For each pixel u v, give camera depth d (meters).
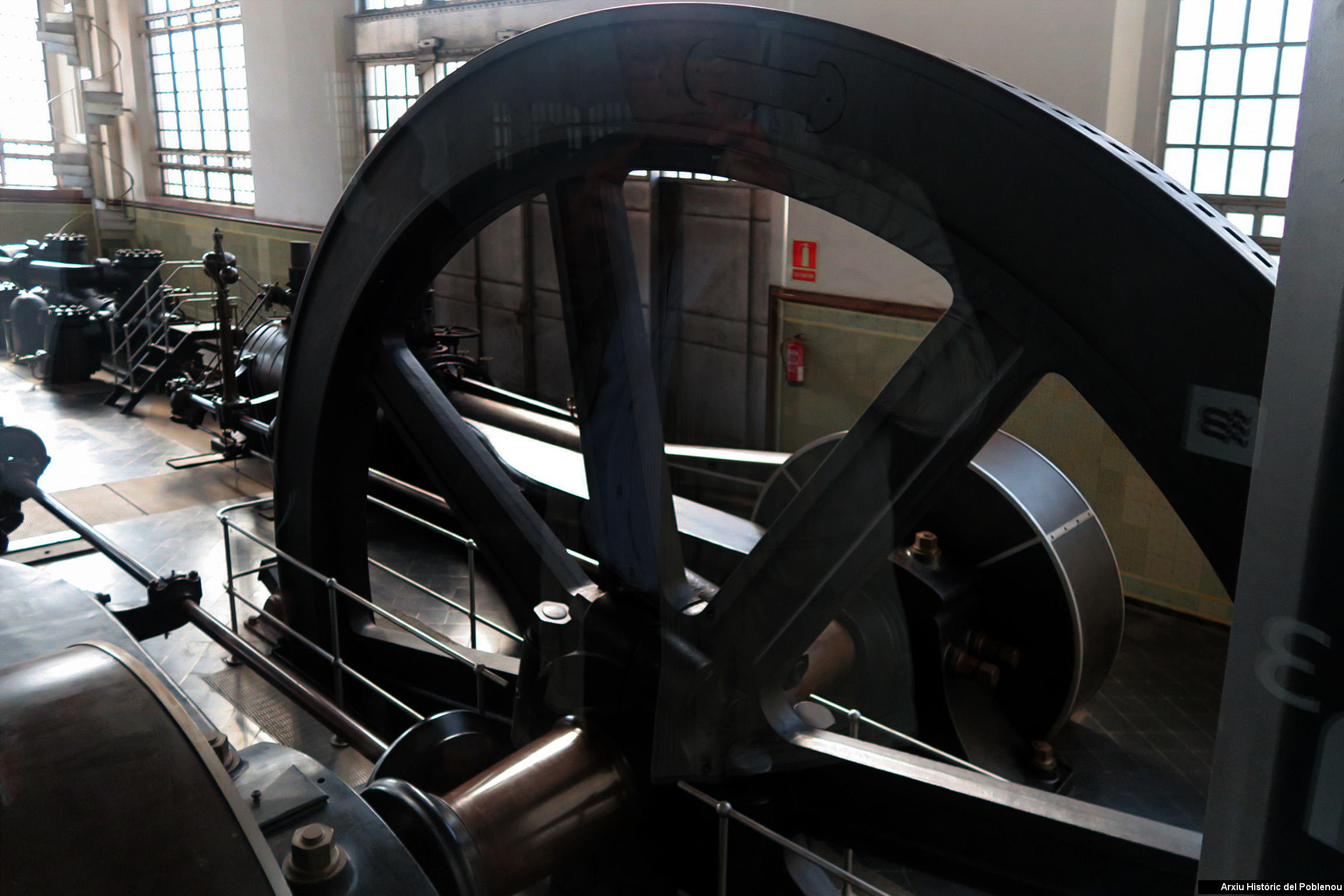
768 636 1.43
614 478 1.36
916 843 1.51
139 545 3.83
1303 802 0.49
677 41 1.48
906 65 1.26
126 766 0.85
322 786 1.22
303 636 2.91
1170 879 1.32
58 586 1.83
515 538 2.11
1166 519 2.21
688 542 1.64
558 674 1.57
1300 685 0.48
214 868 0.81
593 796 1.48
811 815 1.58
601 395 1.37
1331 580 0.46
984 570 2.30
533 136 1.67
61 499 4.03
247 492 4.41
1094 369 1.18
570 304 1.52
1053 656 2.22
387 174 2.02
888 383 1.25
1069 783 2.01
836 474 1.32
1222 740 0.53
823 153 1.37
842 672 1.61
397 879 1.08
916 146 1.27
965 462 1.28
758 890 1.51
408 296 2.26
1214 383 1.08
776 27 1.36
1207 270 1.07
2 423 2.92
